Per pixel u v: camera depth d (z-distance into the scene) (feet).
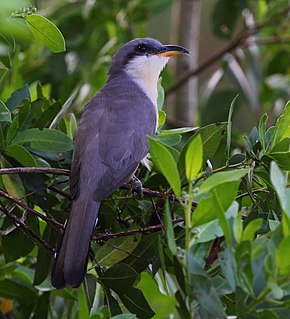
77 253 30.19
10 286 36.50
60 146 32.68
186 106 57.21
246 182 32.14
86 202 31.99
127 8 52.54
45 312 36.29
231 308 28.76
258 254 25.09
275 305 25.54
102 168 33.30
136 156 34.40
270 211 31.27
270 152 31.73
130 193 32.73
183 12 58.29
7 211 31.37
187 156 25.82
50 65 50.62
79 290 32.09
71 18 51.75
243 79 55.21
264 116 31.65
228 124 31.96
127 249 31.63
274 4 55.72
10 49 33.37
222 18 56.80
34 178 33.14
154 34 73.00
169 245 25.40
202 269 24.98
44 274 33.88
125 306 31.63
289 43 56.49
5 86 45.62
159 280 36.52
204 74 73.26
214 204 24.66
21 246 34.32
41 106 34.35
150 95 38.68
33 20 29.71
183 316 26.53
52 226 32.65
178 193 26.02
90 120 34.83
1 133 32.48
